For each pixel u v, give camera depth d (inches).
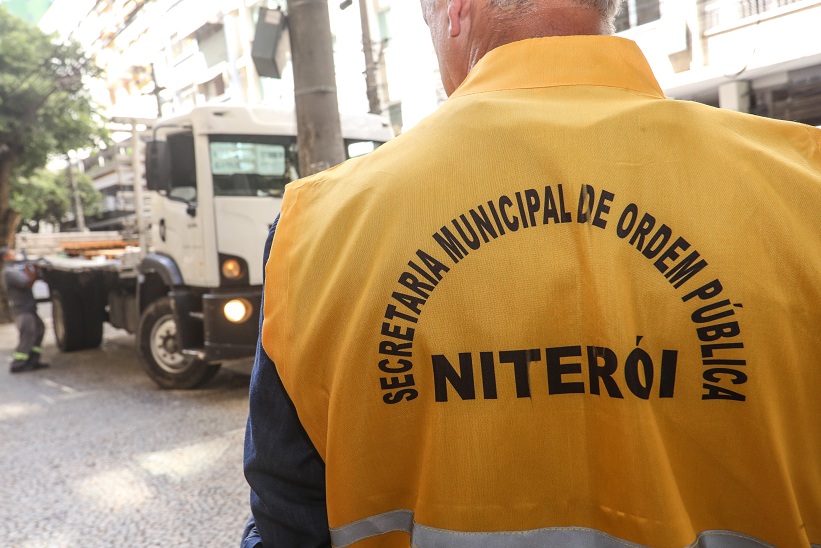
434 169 28.7
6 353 388.5
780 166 26.5
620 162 27.2
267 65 171.2
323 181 32.0
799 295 25.4
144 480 160.6
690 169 26.7
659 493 25.8
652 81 30.6
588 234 26.8
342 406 29.1
